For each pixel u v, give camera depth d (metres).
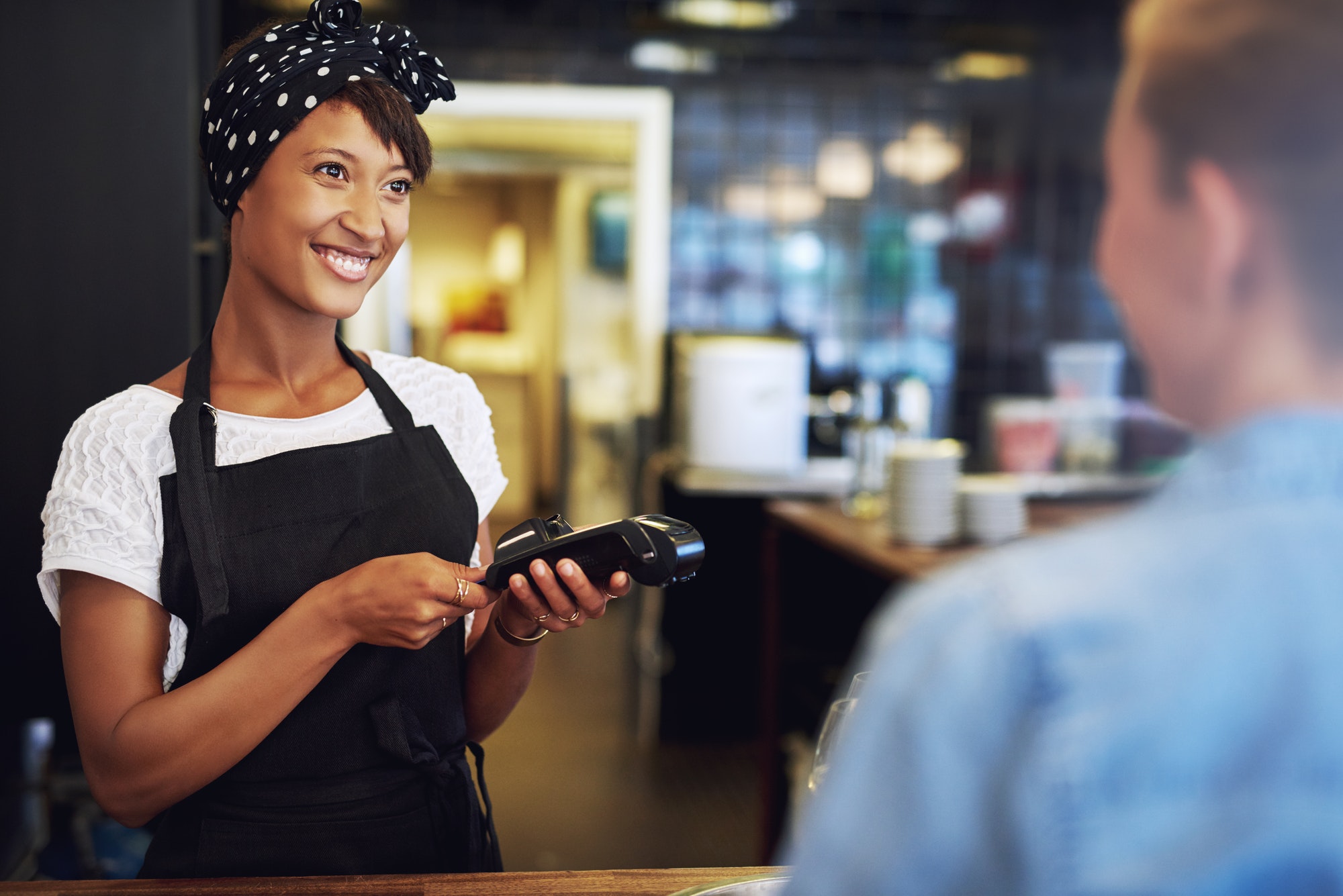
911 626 0.44
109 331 2.01
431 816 1.10
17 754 2.40
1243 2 0.41
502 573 0.98
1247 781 0.37
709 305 4.45
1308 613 0.39
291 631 0.96
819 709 2.96
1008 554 0.45
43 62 1.98
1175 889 0.36
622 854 3.01
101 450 1.03
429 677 1.12
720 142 4.39
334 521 1.09
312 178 1.04
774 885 0.91
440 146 5.73
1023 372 4.60
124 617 1.00
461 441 1.28
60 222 2.00
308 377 1.15
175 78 2.00
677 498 4.14
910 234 4.52
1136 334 0.46
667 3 4.24
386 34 1.10
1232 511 0.41
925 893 0.41
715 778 3.63
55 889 0.94
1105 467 4.56
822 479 4.07
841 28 4.37
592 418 5.99
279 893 0.94
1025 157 4.53
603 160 5.85
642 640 4.37
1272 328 0.42
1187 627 0.39
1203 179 0.42
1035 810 0.38
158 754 0.94
